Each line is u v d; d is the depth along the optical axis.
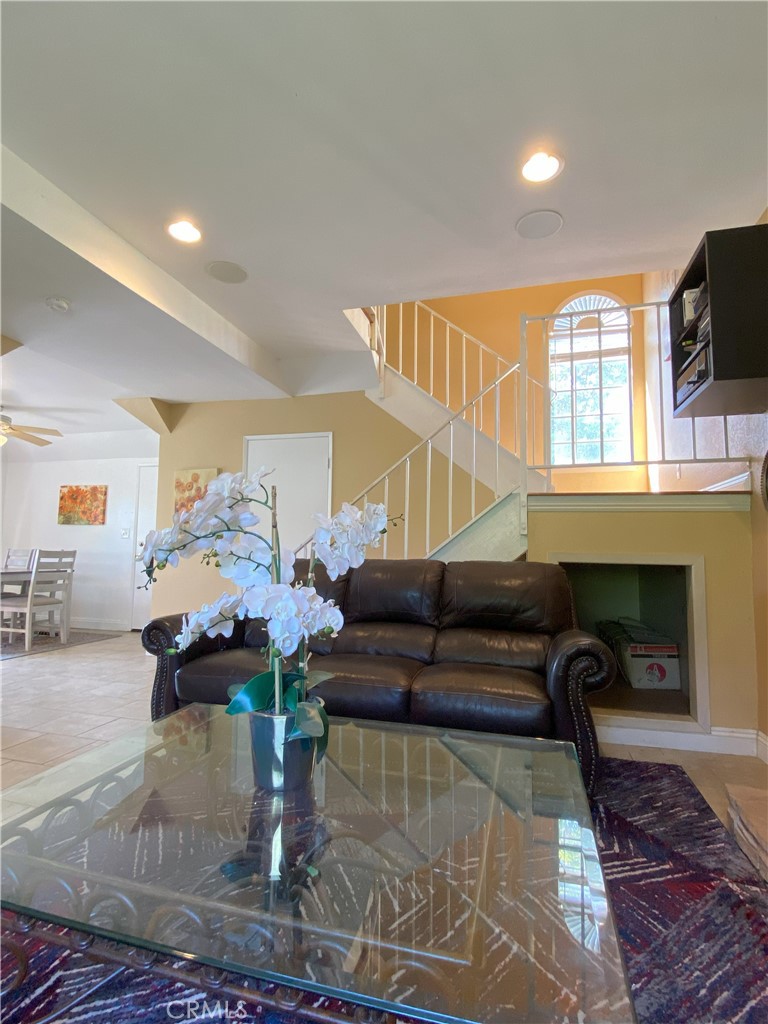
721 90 1.68
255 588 1.09
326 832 1.23
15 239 2.16
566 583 2.69
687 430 3.47
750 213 2.31
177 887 1.04
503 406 4.93
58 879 1.06
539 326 5.00
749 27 1.47
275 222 2.41
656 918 1.36
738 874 1.56
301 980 0.85
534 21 1.47
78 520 6.64
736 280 1.92
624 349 4.82
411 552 4.26
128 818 1.28
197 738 1.74
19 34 1.49
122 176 2.10
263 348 4.14
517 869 1.11
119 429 6.04
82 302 2.74
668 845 1.72
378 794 1.39
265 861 1.12
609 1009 0.80
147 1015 1.06
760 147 1.93
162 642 2.51
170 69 1.61
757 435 2.48
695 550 2.73
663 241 2.55
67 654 4.90
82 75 1.63
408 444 4.35
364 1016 0.89
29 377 4.34
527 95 1.71
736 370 1.89
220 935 0.93
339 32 1.50
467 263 2.76
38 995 1.11
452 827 1.25
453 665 2.36
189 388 4.45
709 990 1.13
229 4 1.42
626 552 2.84
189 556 1.16
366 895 1.03
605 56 1.57
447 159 2.00
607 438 4.78
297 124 1.83
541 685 2.12
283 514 4.58
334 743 1.71
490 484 4.08
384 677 2.21
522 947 0.91
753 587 2.61
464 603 2.71
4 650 5.05
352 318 3.70
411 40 1.52
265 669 2.33
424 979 0.85
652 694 3.10
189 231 2.48
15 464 6.93
